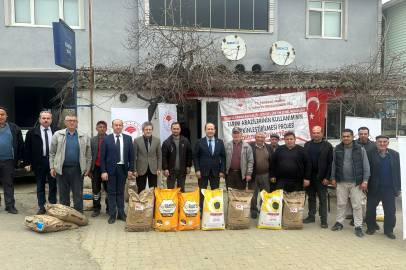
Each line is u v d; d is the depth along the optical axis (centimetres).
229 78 913
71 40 739
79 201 611
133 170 626
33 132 638
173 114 852
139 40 1032
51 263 428
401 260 476
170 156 664
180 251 491
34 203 745
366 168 586
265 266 447
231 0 1189
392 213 584
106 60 1112
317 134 638
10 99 1318
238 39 1109
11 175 652
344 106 1011
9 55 1059
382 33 1426
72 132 603
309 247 521
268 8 1212
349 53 1296
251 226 628
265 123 923
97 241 520
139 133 788
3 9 1052
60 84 1343
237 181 666
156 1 1117
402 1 1345
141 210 570
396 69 1038
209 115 940
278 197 613
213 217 594
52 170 598
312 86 973
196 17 1162
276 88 963
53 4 1092
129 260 453
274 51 1158
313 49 1271
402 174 554
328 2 1294
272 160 670
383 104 1006
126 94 909
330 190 912
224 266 444
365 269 443
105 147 610
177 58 871
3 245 475
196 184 930
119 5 1117
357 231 590
